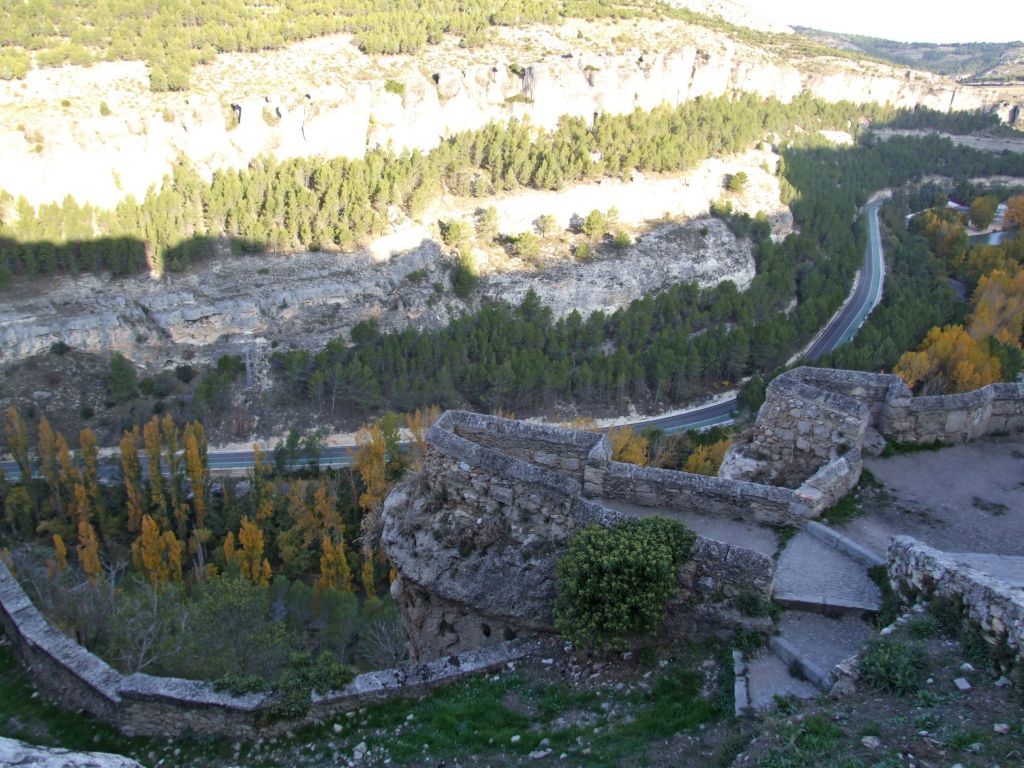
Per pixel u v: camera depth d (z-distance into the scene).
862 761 8.53
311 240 75.94
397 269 77.50
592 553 12.02
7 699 13.62
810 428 16.06
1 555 22.55
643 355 67.56
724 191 99.56
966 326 61.19
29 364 62.66
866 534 13.82
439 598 14.38
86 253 68.38
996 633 9.75
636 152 94.56
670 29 137.62
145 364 66.12
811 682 10.70
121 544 47.62
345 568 40.47
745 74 132.00
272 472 53.47
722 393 67.62
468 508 14.45
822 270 84.88
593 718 11.00
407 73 97.56
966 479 15.70
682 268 86.69
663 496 14.57
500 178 89.62
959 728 8.71
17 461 50.47
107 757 10.07
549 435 15.32
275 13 110.25
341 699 12.36
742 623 11.72
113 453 56.56
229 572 41.09
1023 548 13.49
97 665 13.40
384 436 50.38
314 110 85.31
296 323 71.69
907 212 110.06
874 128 147.00
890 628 10.77
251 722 12.24
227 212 75.12
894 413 16.86
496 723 11.32
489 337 67.69
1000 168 131.12
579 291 81.88
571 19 131.38
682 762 9.71
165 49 89.50
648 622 11.69
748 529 14.00
